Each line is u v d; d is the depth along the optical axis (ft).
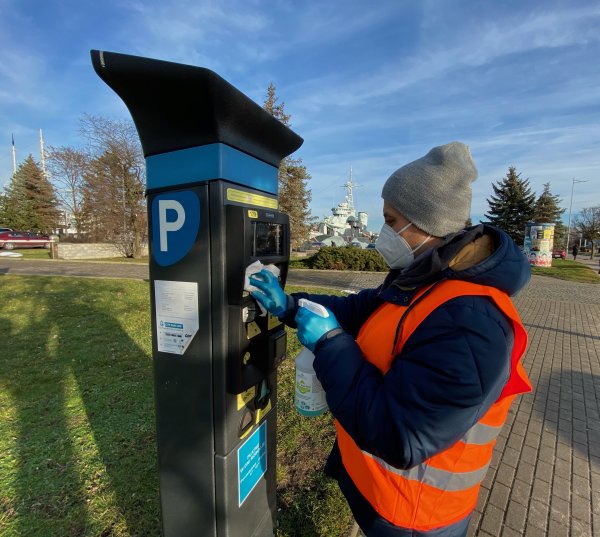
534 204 112.57
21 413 10.02
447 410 2.85
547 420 11.33
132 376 12.34
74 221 91.25
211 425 4.55
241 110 4.10
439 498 3.47
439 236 3.56
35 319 19.22
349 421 3.19
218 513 4.69
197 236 4.32
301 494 7.33
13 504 6.95
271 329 5.20
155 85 3.89
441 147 3.68
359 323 5.17
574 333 21.26
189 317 4.49
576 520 7.51
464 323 2.93
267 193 5.15
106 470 7.86
